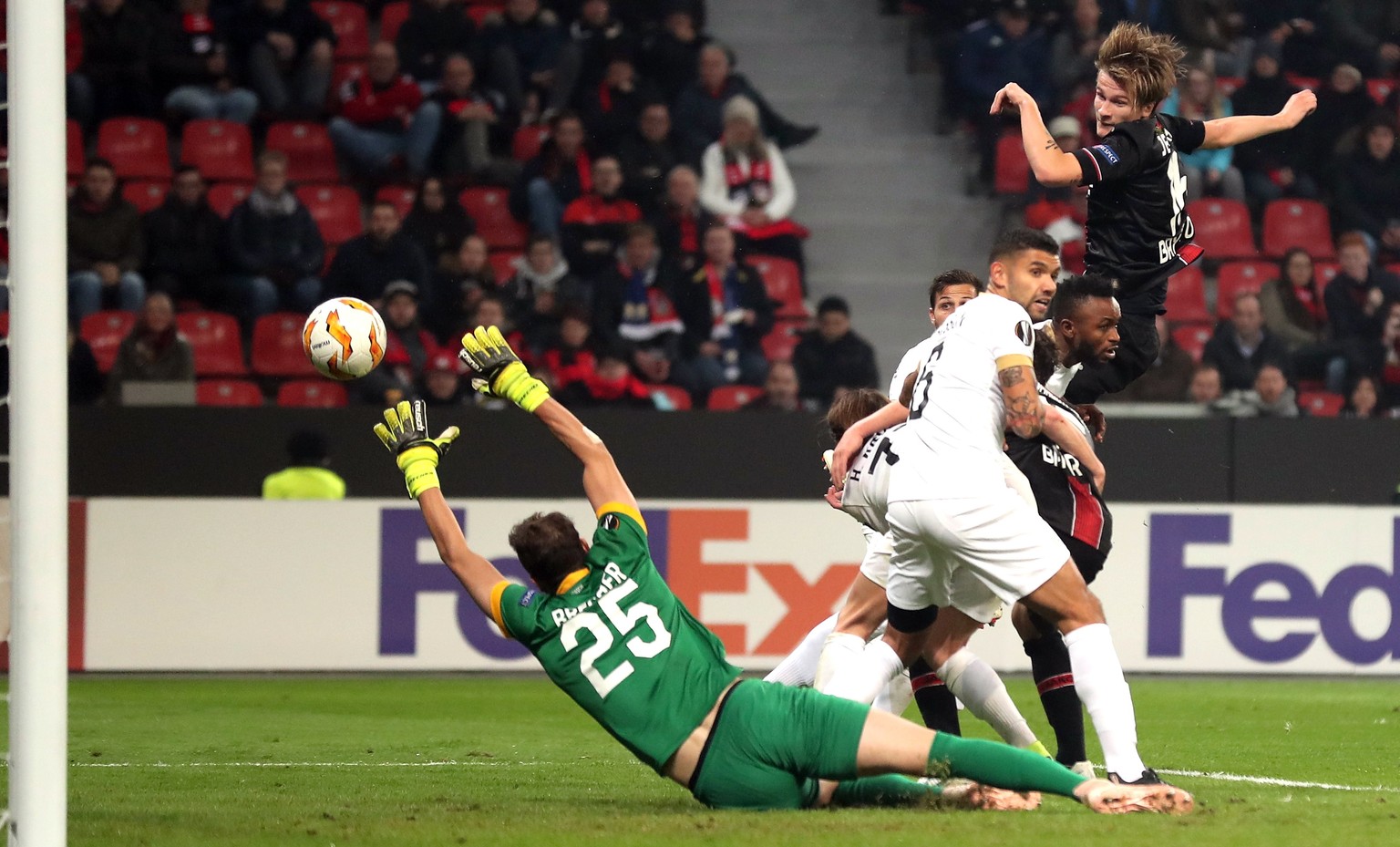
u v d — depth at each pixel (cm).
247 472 3878
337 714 2984
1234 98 5184
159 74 5062
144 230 4581
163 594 3603
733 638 3641
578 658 1535
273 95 5119
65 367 1432
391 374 4216
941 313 2014
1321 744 2562
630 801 1755
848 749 1508
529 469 3891
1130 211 1947
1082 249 4925
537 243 4581
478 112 4966
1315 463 3950
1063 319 1888
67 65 5028
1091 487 1883
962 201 5309
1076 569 1673
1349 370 4547
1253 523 3675
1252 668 3666
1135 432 3934
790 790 1541
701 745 1532
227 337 4519
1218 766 2270
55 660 1402
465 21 5075
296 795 1872
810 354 4412
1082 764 1839
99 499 3619
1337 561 3678
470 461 3875
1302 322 4650
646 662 1535
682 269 4538
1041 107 5259
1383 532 3684
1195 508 3672
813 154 5416
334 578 3631
